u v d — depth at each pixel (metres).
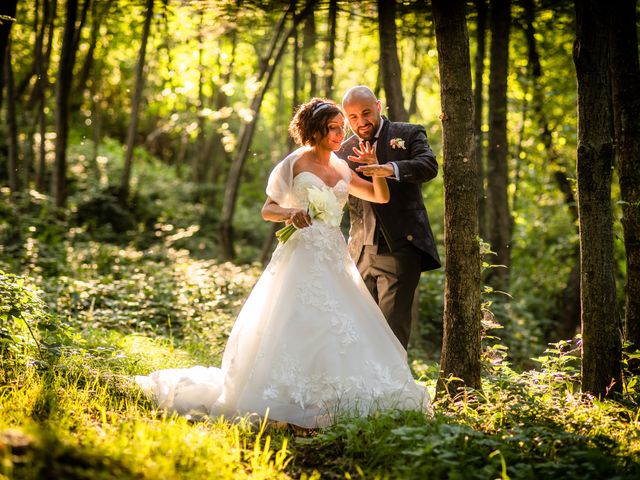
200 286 10.38
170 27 16.08
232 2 9.50
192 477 3.44
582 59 5.29
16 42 19.56
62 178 16.47
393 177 5.37
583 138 5.37
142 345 7.23
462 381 5.38
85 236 15.25
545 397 5.28
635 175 5.93
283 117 25.06
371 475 3.84
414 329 10.88
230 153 28.23
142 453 3.57
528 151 14.84
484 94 16.73
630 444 4.43
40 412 4.30
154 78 24.92
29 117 21.23
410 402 5.11
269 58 14.93
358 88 5.87
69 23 15.34
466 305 5.42
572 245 15.82
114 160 26.34
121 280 10.78
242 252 20.44
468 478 3.62
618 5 5.86
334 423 4.80
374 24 10.45
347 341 5.09
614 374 5.41
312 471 4.05
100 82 24.06
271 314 5.18
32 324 6.03
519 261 16.44
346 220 14.34
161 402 5.12
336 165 5.66
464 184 5.37
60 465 3.10
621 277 14.09
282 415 4.90
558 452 4.16
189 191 25.02
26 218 13.96
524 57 14.51
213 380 5.35
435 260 5.92
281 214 5.36
